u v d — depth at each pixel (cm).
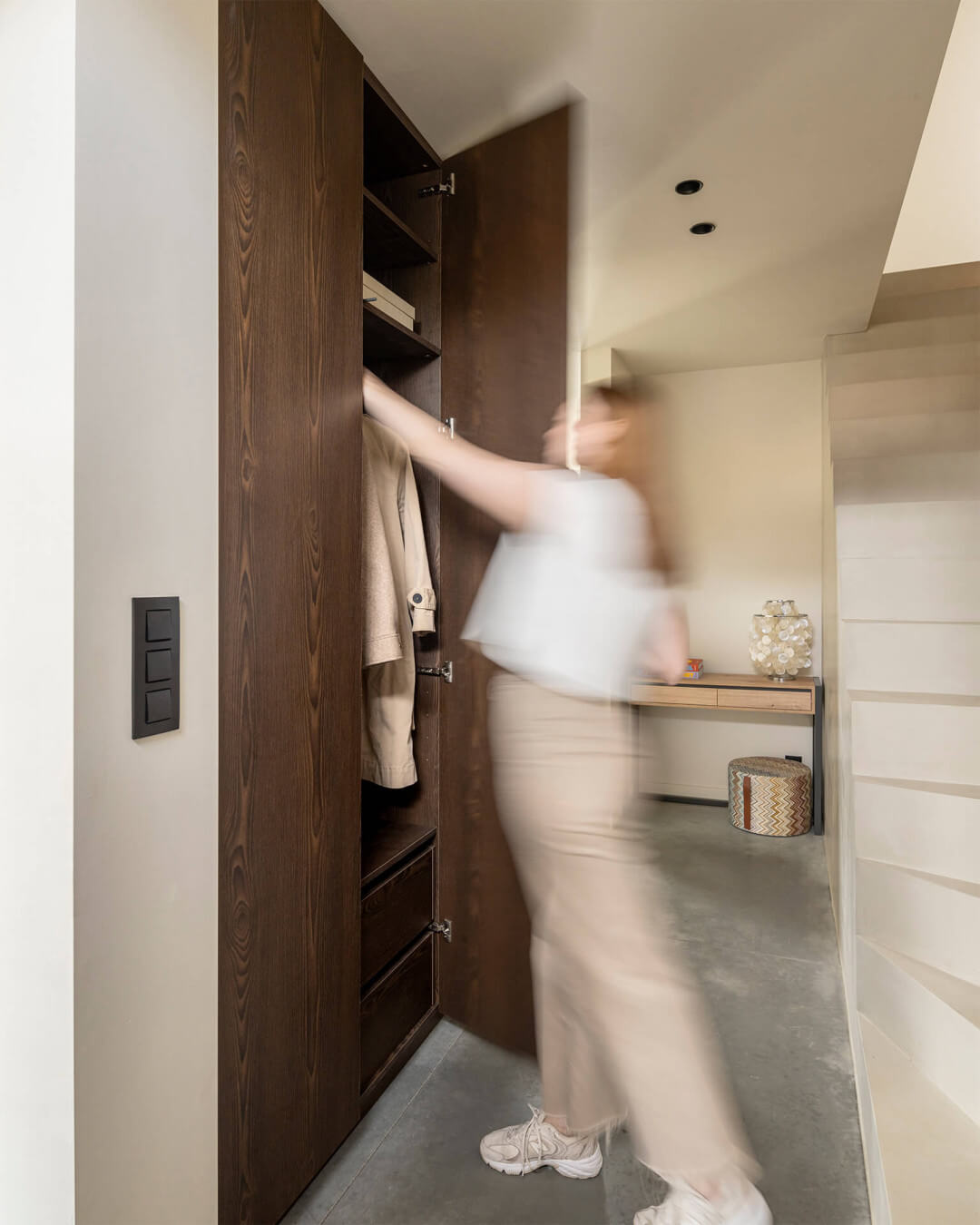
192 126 109
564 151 99
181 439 108
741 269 273
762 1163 145
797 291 294
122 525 98
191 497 110
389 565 167
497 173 102
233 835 119
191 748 110
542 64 165
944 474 285
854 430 321
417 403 191
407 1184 139
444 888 188
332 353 144
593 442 99
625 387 100
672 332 336
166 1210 106
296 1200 135
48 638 92
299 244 134
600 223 240
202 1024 113
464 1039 185
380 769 179
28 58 93
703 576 397
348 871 150
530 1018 127
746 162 208
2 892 96
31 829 94
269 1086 127
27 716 94
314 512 138
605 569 99
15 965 95
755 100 181
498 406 104
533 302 101
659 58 167
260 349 124
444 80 169
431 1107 161
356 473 151
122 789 98
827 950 237
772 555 385
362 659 158
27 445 94
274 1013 128
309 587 137
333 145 144
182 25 108
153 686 102
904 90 178
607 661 100
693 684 372
